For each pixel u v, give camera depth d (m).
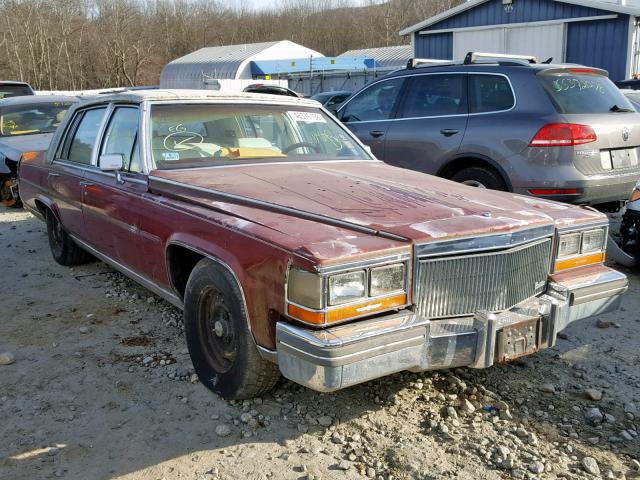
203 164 4.15
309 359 2.62
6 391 3.59
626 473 2.87
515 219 3.18
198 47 64.19
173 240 3.57
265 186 3.62
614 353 4.06
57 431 3.19
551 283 3.38
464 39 19.38
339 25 67.62
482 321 2.94
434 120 6.62
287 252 2.74
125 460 2.95
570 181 5.63
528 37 18.05
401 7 62.97
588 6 16.67
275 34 67.94
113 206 4.34
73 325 4.56
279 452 3.00
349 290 2.68
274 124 4.61
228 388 3.33
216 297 3.34
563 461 2.94
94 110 5.14
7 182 9.27
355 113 7.55
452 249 2.90
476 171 6.28
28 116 10.23
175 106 4.32
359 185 3.69
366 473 2.84
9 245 6.99
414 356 2.81
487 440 3.08
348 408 3.35
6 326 4.56
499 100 6.19
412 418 3.27
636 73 16.66
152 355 4.02
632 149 6.07
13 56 49.41
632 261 5.48
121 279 5.61
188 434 3.14
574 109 5.86
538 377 3.73
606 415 3.31
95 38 54.31
